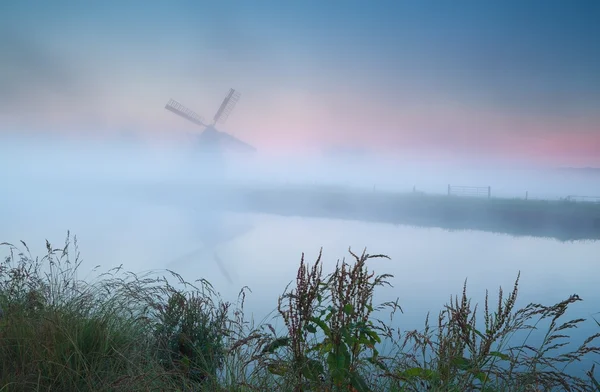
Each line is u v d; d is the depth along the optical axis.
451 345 3.40
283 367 3.50
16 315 4.82
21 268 5.90
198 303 5.32
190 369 4.49
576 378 3.34
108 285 5.93
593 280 14.91
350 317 3.35
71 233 25.50
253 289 11.84
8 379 3.92
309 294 3.35
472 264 18.31
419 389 3.52
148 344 4.83
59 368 4.10
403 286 13.38
